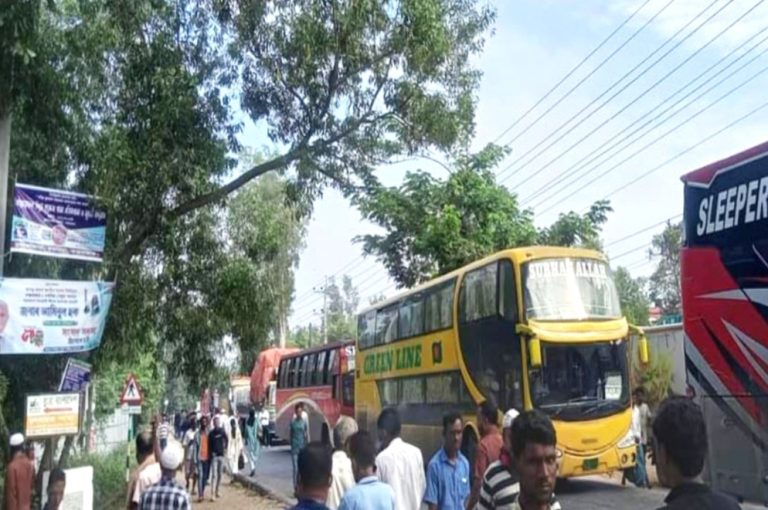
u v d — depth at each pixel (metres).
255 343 16.89
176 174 13.95
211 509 19.61
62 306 12.46
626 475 18.34
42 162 13.51
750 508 7.58
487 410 8.05
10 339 11.95
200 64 14.38
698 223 8.45
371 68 14.16
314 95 14.23
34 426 11.75
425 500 7.84
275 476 27.56
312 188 15.26
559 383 16.12
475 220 26.72
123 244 14.50
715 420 8.05
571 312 16.48
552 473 4.09
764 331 7.56
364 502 5.83
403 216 26.92
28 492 10.48
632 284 54.97
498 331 16.97
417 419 20.88
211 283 16.22
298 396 36.00
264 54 13.98
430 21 13.80
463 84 15.15
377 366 24.17
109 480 19.72
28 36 10.81
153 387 34.19
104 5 13.55
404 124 14.77
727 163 8.13
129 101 14.02
